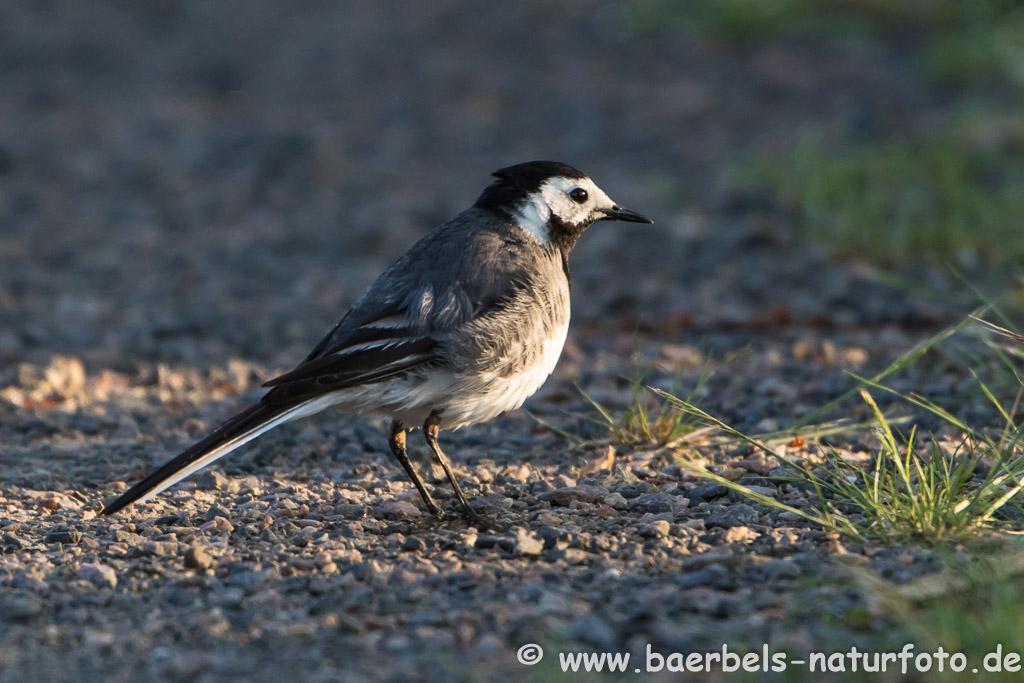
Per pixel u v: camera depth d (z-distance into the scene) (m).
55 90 29.16
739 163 20.81
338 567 7.57
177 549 7.90
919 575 6.91
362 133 25.20
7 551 8.02
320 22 33.66
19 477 9.86
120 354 14.45
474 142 24.19
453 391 8.59
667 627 6.40
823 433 9.95
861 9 27.50
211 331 15.41
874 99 23.48
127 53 32.03
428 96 27.00
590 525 8.29
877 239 16.20
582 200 9.66
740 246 17.33
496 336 8.62
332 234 19.80
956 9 26.56
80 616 6.89
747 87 25.28
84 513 8.88
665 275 16.62
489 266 8.82
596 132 23.91
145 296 17.33
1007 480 8.00
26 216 21.55
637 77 26.81
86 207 21.97
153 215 21.44
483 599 6.99
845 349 12.91
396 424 8.97
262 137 25.06
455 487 8.65
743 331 14.17
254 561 7.68
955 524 7.60
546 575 7.30
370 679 6.03
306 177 22.88
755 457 9.61
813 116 23.05
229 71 29.92
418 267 8.78
